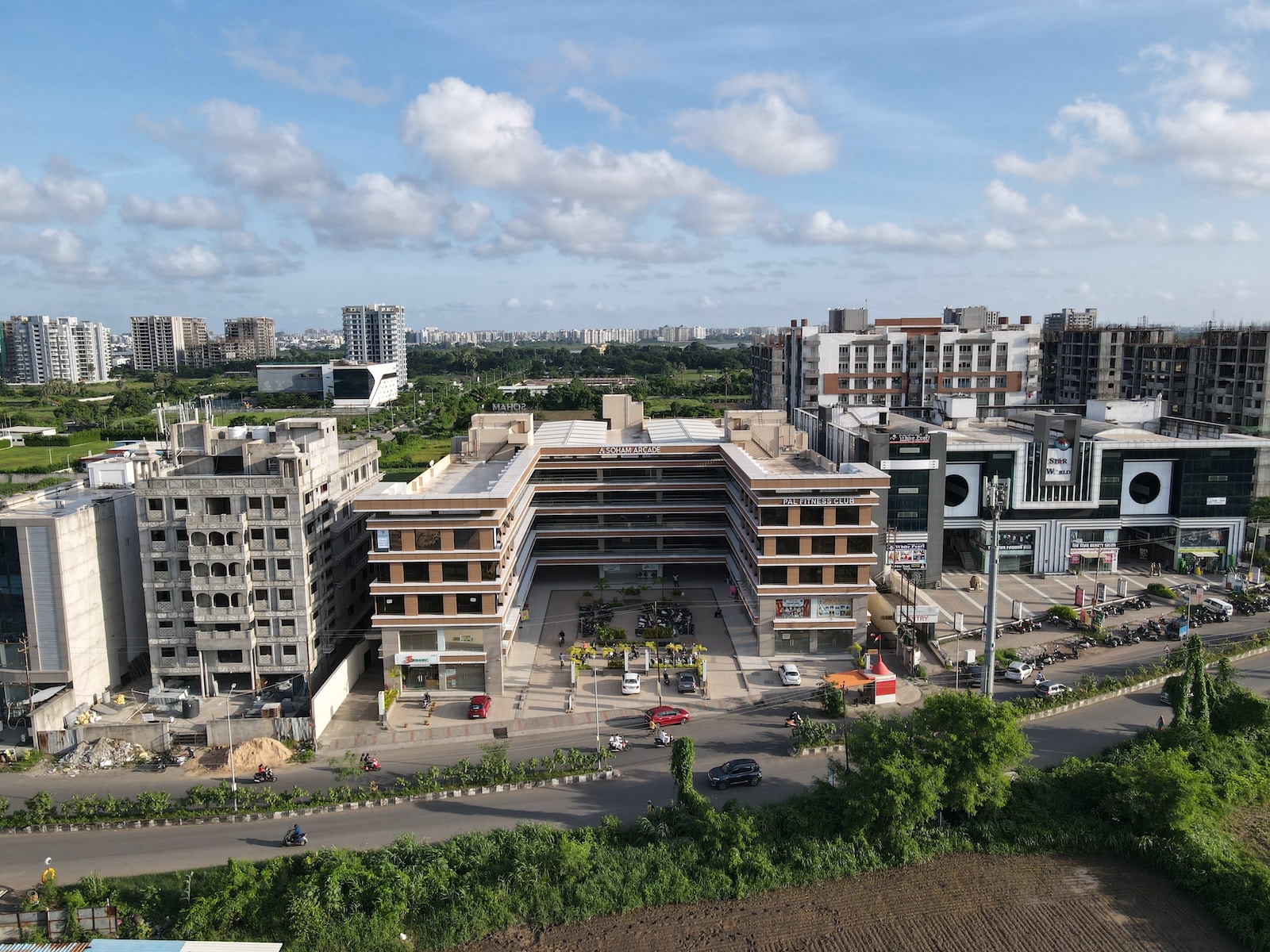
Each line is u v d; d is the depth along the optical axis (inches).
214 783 3046.3
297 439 3964.1
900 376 7421.3
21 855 2605.8
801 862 2448.3
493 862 2470.5
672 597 4781.0
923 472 4867.1
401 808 2824.8
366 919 2258.9
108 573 3754.9
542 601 4781.0
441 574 3634.4
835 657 4005.9
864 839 2508.6
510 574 3988.7
